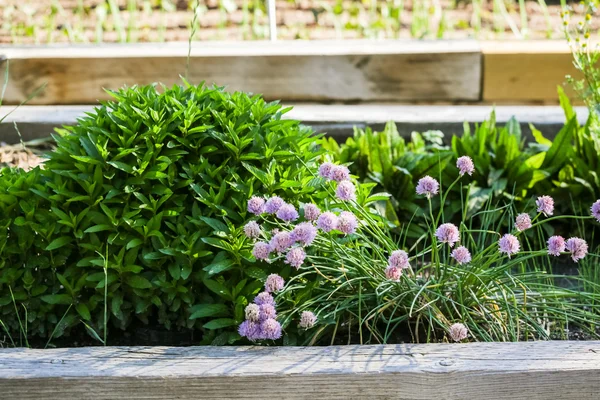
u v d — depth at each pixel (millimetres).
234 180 2867
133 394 2396
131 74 4992
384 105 4988
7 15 7094
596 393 2404
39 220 2816
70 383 2387
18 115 4684
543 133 4570
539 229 3551
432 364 2412
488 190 3826
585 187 3834
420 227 3869
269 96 5020
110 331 2941
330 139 4016
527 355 2457
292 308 2717
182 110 2893
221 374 2387
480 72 4938
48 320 2859
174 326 2957
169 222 2867
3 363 2438
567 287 3344
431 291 2777
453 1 7527
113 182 2830
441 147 4113
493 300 2861
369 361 2438
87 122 2955
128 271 2760
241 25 7070
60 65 4961
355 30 7020
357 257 2830
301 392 2402
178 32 6879
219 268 2668
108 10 7195
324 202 2939
